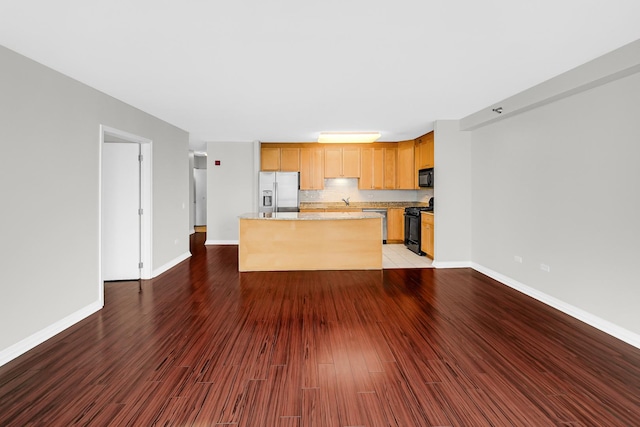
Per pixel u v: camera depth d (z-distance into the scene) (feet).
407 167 24.80
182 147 19.70
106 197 15.31
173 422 6.03
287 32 7.72
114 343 9.11
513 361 8.12
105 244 15.34
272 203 24.30
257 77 10.68
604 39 8.13
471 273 16.62
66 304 10.13
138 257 15.56
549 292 12.10
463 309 11.69
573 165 10.91
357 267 17.56
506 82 11.32
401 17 7.07
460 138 17.30
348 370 7.75
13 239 8.36
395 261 19.56
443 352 8.58
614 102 9.42
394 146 25.62
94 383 7.23
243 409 6.39
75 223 10.55
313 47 8.52
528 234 13.17
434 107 14.65
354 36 7.93
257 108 14.66
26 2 6.34
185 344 9.05
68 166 10.25
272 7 6.66
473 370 7.73
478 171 16.72
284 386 7.13
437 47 8.54
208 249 23.34
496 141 15.19
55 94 9.77
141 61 9.27
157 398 6.73
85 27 7.35
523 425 5.94
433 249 19.26
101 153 11.88
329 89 11.98
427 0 6.45
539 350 8.67
